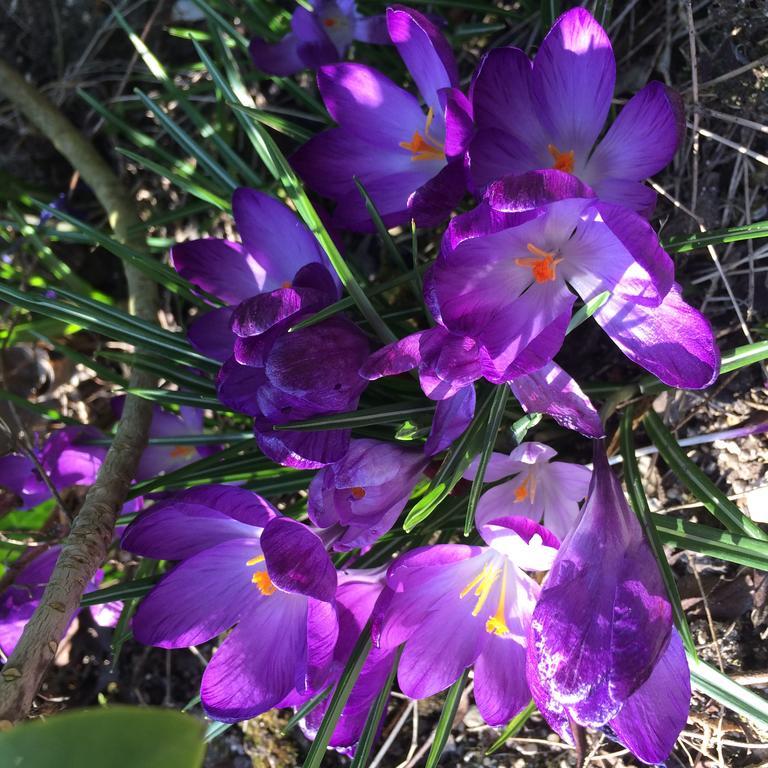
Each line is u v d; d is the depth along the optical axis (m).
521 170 0.18
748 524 0.19
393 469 0.19
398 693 0.25
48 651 0.18
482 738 0.24
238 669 0.18
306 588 0.16
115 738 0.09
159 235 0.33
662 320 0.17
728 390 0.23
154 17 0.33
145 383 0.26
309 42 0.25
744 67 0.23
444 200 0.19
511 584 0.19
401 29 0.19
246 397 0.19
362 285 0.23
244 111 0.23
